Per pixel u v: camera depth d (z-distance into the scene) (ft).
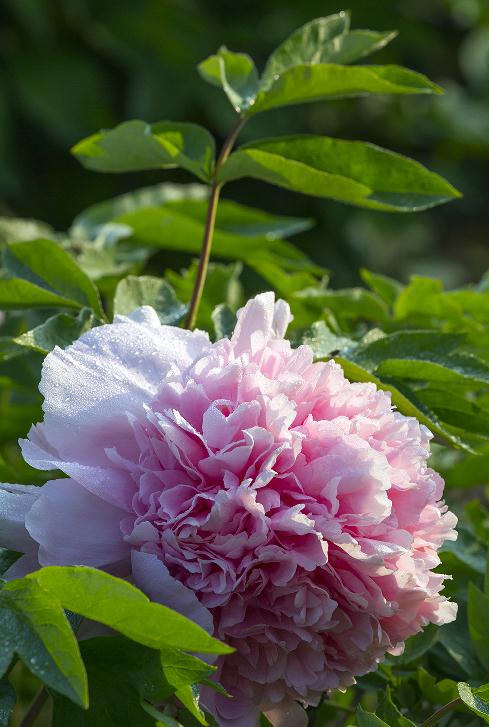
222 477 2.87
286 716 2.94
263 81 3.31
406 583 2.87
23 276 3.32
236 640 2.88
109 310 3.72
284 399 2.86
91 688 2.85
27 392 3.56
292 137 3.28
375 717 2.89
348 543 2.82
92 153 3.32
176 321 3.21
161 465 2.89
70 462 2.89
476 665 3.22
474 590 3.16
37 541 2.86
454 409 3.23
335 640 2.90
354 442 2.86
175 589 2.82
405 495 2.89
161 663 2.83
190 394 2.89
